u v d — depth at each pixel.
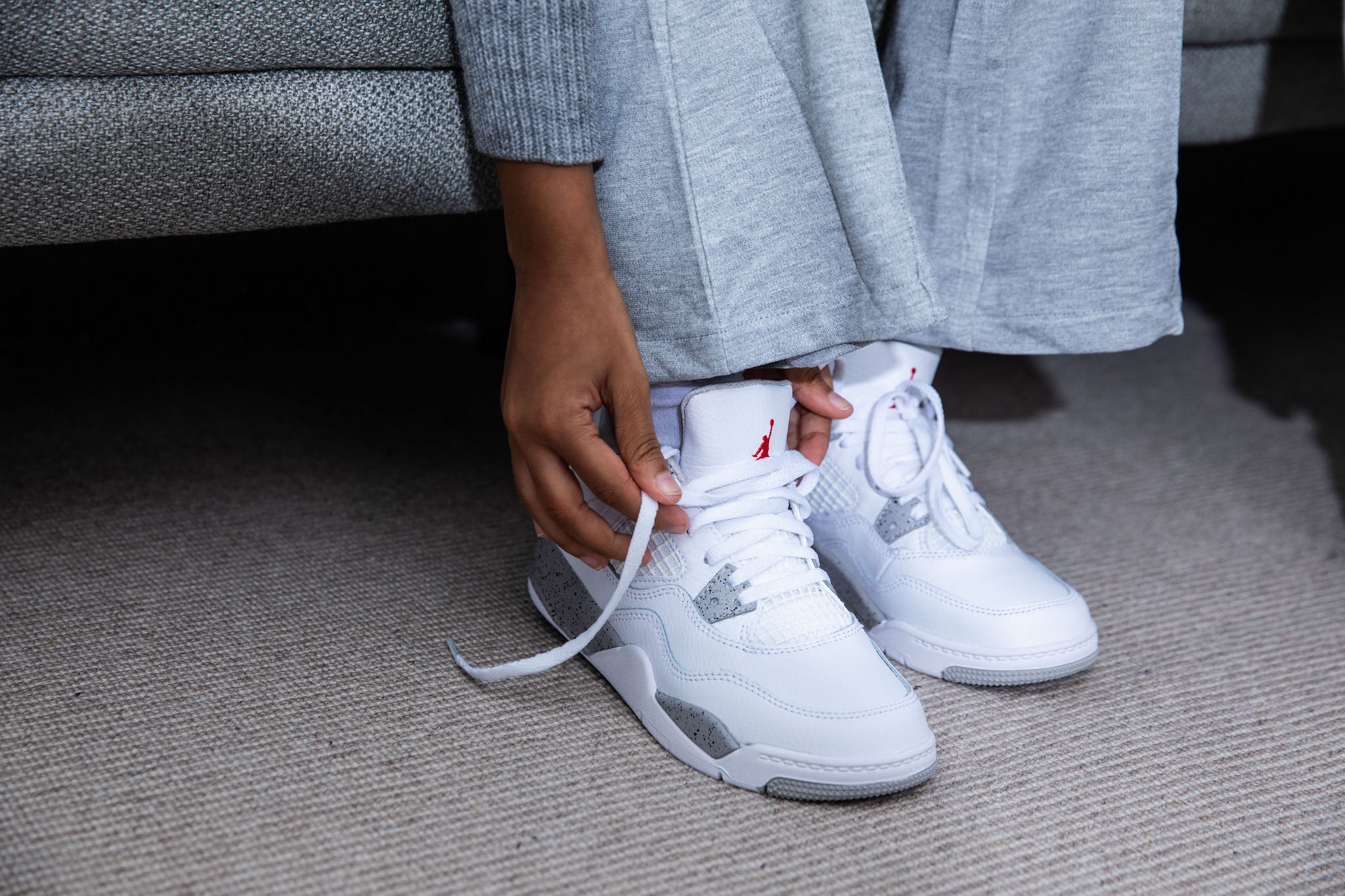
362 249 1.29
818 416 0.76
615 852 0.58
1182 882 0.58
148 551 0.85
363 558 0.86
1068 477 1.06
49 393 1.12
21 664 0.70
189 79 0.66
